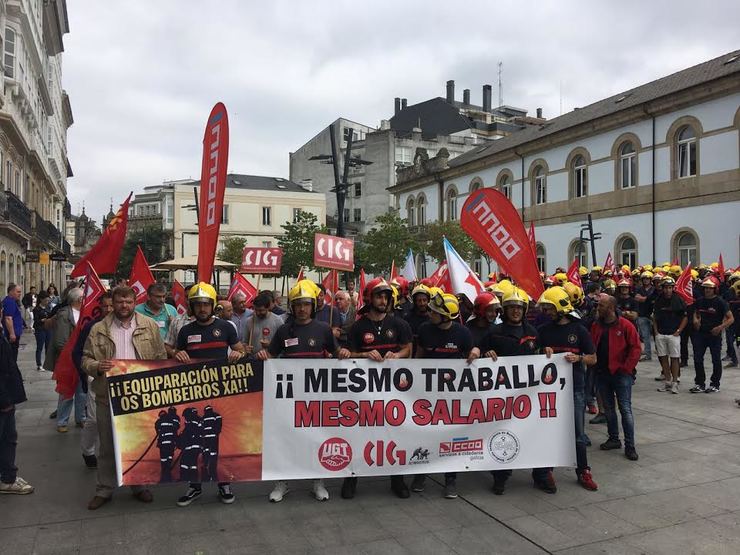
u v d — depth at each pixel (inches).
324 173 2640.3
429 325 221.1
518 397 218.7
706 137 911.7
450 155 2447.1
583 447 222.4
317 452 206.4
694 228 931.3
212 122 263.1
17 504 201.2
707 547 171.3
